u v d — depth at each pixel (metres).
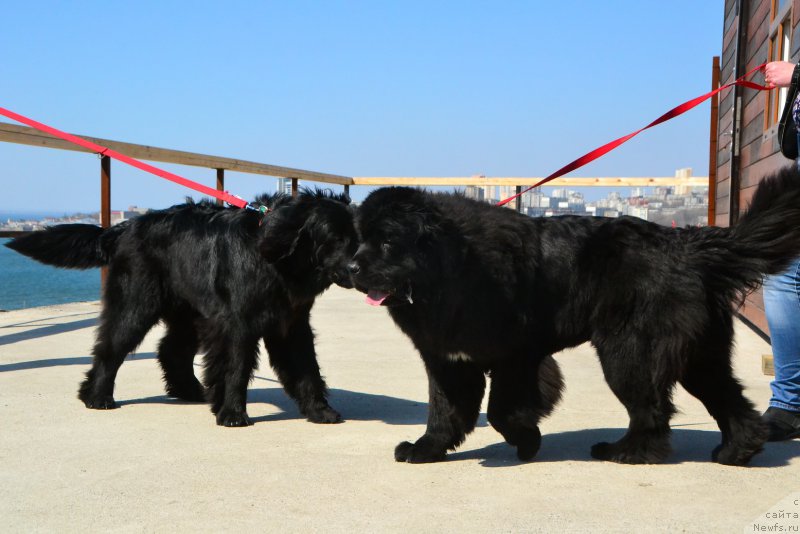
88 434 4.05
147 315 4.73
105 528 2.74
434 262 3.33
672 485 3.22
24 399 4.82
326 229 4.10
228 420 4.30
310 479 3.30
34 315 8.57
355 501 3.02
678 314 3.36
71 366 5.82
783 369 3.95
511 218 3.57
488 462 3.61
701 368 3.56
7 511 2.91
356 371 5.88
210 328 4.49
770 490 3.15
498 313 3.44
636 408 3.52
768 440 3.89
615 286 3.45
